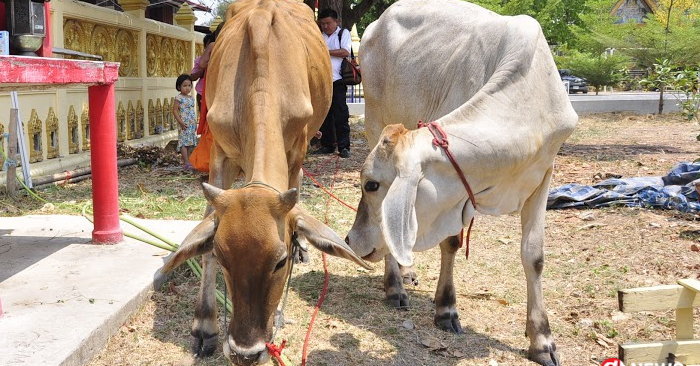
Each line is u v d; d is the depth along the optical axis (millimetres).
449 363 3748
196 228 2975
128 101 10336
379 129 4887
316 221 3016
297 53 4078
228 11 4812
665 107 19328
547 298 4715
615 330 4125
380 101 4758
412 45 4355
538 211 3758
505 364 3740
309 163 10055
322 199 7562
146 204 7047
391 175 3346
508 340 4062
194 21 13609
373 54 4742
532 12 25328
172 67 12484
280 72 3883
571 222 6676
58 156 8477
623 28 27281
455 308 4219
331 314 4410
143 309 4242
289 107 3867
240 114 3727
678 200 6891
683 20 21531
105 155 5004
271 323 2830
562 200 7207
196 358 3715
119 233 5152
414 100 4301
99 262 4684
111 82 4895
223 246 2699
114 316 3828
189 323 4117
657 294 3139
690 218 6594
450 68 4012
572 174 9156
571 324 4289
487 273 5258
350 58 10391
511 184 3555
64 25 8469
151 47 11406
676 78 9516
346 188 8188
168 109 12172
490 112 3400
